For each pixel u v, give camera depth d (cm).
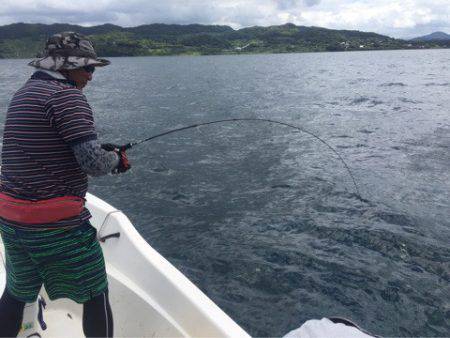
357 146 960
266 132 1126
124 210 630
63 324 281
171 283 254
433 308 390
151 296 263
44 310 292
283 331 365
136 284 277
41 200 191
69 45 202
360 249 493
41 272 208
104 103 1938
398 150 918
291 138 1050
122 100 2058
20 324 224
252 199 654
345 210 600
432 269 451
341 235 526
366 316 382
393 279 434
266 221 573
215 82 3097
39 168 190
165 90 2572
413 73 3634
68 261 202
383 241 508
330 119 1337
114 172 229
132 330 262
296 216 584
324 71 4128
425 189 677
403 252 485
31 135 187
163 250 505
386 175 748
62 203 193
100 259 215
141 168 830
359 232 531
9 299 220
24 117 187
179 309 244
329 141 1013
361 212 591
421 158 853
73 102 188
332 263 465
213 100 1969
